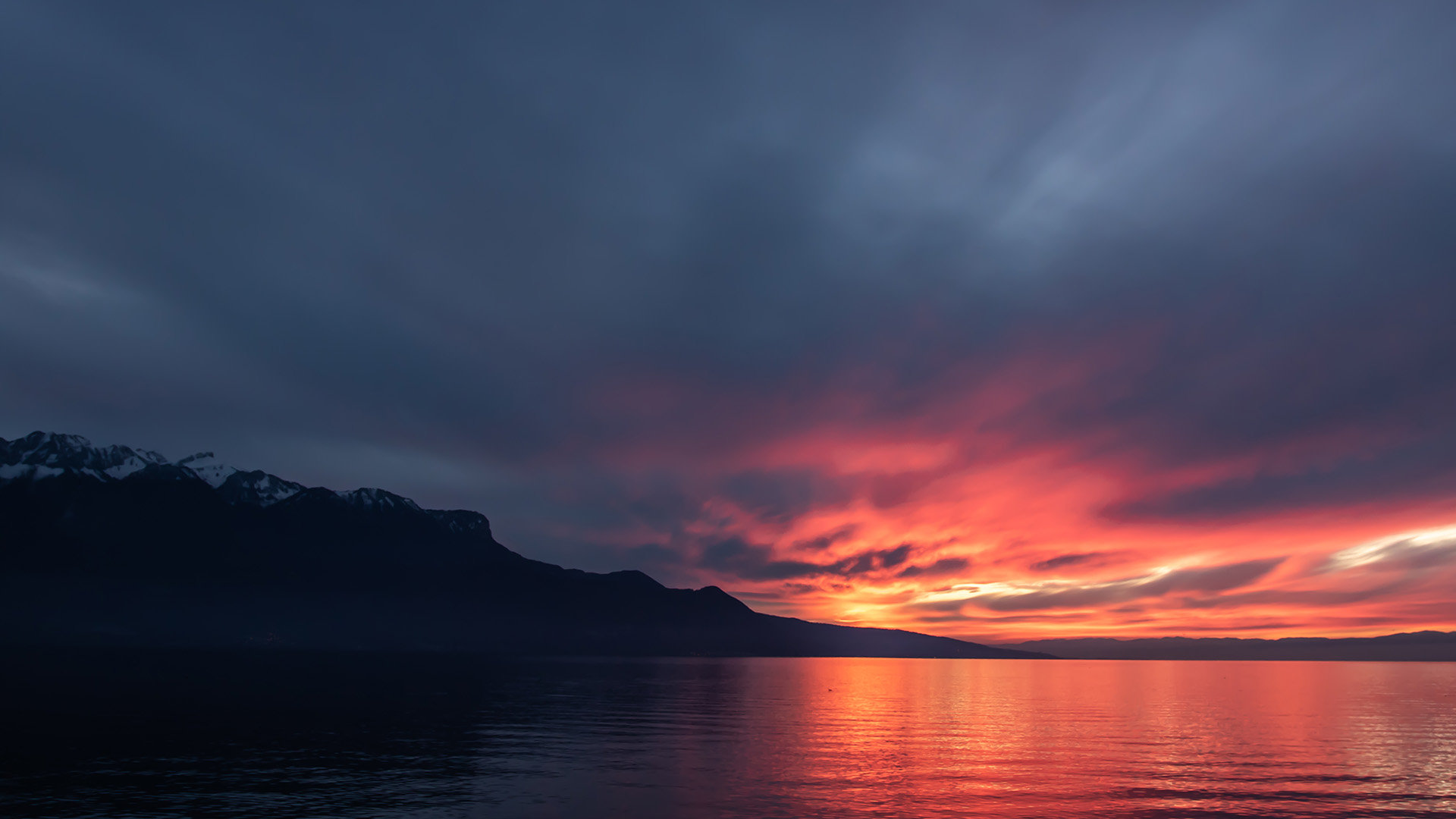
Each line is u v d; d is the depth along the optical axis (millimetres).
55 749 58812
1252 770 56375
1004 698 139125
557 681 169750
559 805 42656
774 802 44000
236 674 162625
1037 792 47719
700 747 65562
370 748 62031
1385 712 107875
